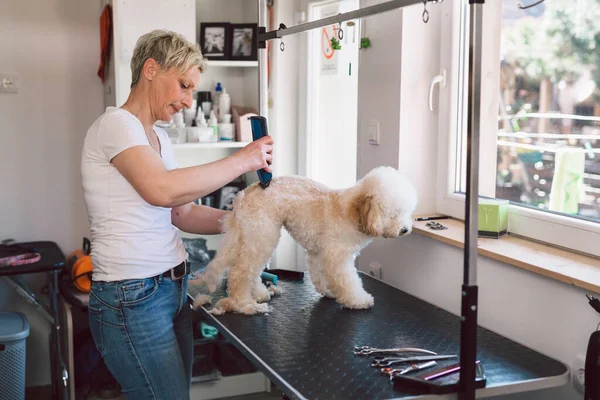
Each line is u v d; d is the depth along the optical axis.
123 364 1.64
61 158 3.19
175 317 1.77
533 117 2.06
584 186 1.89
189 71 1.64
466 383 1.35
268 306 1.88
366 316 1.80
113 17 2.75
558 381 1.44
